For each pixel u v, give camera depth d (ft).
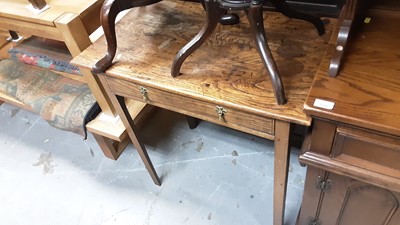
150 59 3.03
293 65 2.69
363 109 1.96
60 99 4.46
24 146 5.49
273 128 2.51
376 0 2.45
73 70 4.75
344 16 2.21
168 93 2.85
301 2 3.28
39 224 4.45
